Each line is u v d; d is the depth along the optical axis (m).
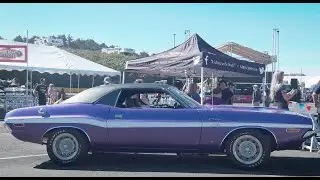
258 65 12.66
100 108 7.48
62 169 7.33
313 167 7.69
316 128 9.62
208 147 7.30
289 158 8.73
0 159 8.30
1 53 17.86
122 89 7.65
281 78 10.06
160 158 8.50
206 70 12.84
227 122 7.21
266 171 7.28
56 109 7.55
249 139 7.26
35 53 22.45
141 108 7.45
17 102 18.03
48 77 30.02
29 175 6.80
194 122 7.25
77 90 29.73
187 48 12.04
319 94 10.05
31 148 9.82
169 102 7.56
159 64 12.21
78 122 7.40
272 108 7.83
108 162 8.01
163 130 7.27
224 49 18.97
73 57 23.94
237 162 7.27
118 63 53.06
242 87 36.59
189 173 7.05
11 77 27.55
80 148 7.47
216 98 11.66
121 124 7.33
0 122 15.91
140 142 7.35
